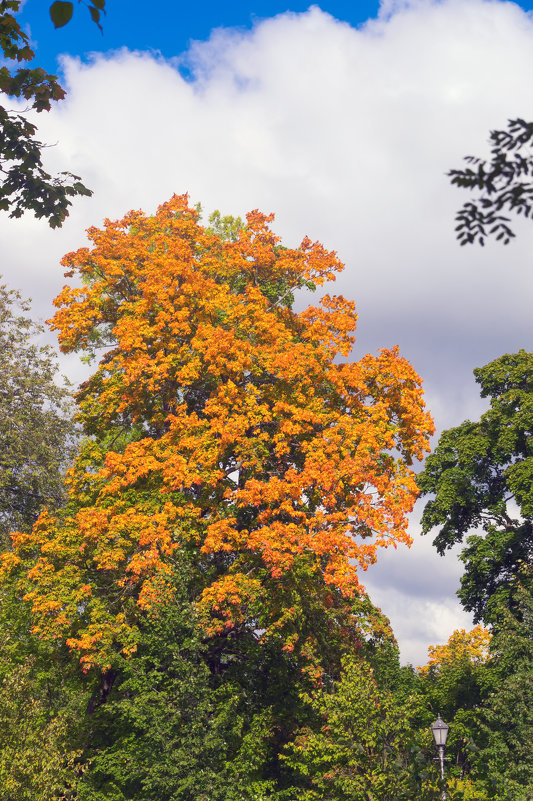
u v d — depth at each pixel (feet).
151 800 69.97
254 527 89.76
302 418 85.81
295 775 81.30
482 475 133.69
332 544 77.87
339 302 94.53
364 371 90.07
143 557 79.10
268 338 91.97
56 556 84.23
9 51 35.73
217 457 84.23
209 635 76.38
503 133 19.98
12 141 38.17
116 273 97.14
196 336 91.30
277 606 82.48
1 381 113.39
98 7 23.89
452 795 64.03
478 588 128.77
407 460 89.56
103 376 98.89
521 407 127.75
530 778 85.61
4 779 54.65
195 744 69.82
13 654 83.51
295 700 85.56
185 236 104.78
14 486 112.98
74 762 77.05
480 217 20.65
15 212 40.09
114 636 78.07
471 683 124.26
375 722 65.36
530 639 96.22
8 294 120.26
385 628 89.76
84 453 93.61
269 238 104.01
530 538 126.93
